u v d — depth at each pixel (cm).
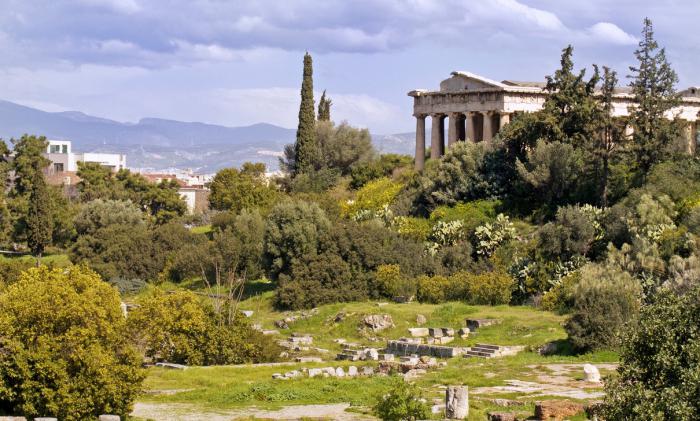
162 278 10612
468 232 9325
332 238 9050
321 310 8238
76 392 4078
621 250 7719
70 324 4278
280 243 9231
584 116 9750
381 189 11575
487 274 8219
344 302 8594
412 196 10569
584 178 9606
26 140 14100
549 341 6347
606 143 9769
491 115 11031
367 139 14075
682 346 3200
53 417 3991
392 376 5369
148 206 15800
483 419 3972
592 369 4969
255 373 5569
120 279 10606
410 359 5991
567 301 7325
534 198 9731
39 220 12619
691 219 8006
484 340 6725
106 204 12975
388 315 7631
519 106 10969
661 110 9638
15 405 4106
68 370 4134
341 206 11469
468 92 11162
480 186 9969
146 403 4669
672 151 9519
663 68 9738
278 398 4709
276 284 9381
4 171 14125
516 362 5775
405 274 8775
